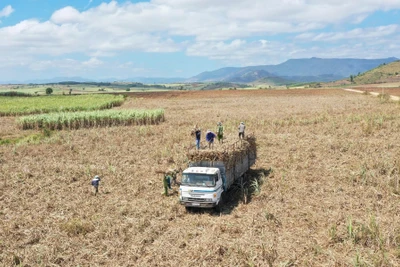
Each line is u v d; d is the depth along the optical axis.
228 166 19.42
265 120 46.47
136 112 50.84
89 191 20.98
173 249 13.36
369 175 20.73
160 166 26.30
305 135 35.66
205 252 12.81
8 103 83.81
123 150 32.44
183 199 17.55
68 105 73.75
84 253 13.27
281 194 19.06
